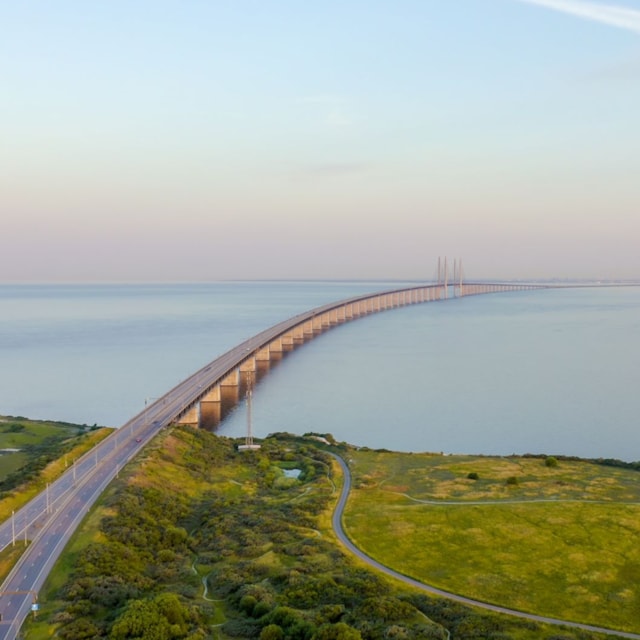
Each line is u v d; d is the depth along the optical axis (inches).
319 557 3713.1
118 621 2778.1
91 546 3646.7
